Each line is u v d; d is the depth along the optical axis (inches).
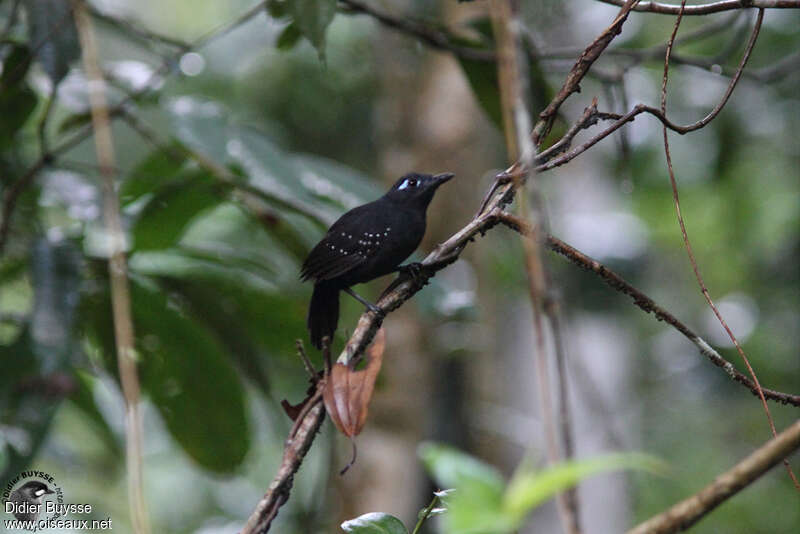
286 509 612.7
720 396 811.4
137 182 344.5
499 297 637.9
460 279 577.9
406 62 575.8
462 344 550.0
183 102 344.2
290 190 325.1
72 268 286.2
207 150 322.7
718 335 829.2
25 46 319.6
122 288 210.1
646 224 874.1
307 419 207.3
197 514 673.6
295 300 342.0
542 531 564.4
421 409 526.6
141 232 329.4
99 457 444.8
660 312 209.3
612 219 750.5
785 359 802.2
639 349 872.9
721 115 708.0
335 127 721.0
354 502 520.4
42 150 320.5
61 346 269.7
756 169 765.3
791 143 752.3
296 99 714.8
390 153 577.6
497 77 369.1
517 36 187.3
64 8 289.9
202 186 337.1
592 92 738.8
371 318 233.5
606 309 687.7
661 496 816.9
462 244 236.2
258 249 550.9
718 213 828.6
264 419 597.6
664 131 216.2
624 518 644.7
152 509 665.6
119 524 550.0
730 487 126.4
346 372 202.5
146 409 627.8
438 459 133.4
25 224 340.8
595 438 592.1
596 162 764.6
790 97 702.5
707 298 202.4
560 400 140.5
